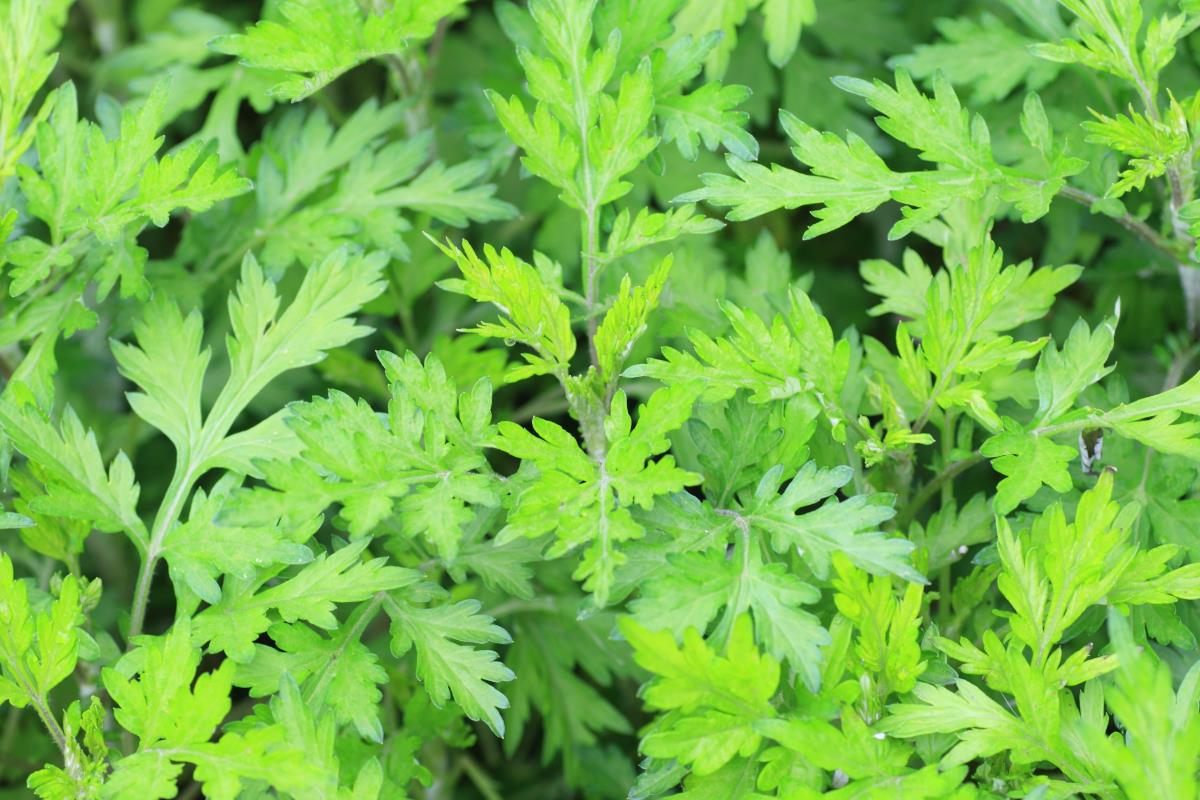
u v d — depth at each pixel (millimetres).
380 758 986
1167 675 859
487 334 930
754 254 1032
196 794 1070
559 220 1136
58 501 955
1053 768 962
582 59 966
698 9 1046
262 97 1112
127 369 978
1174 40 967
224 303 1157
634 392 1069
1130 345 1096
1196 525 956
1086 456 954
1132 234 1086
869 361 995
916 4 1191
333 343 974
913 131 956
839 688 900
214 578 938
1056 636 912
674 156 1149
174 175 974
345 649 939
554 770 1126
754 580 906
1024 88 1069
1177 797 859
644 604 902
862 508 914
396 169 1046
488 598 1061
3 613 924
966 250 997
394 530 970
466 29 1228
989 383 987
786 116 958
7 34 992
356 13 983
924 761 919
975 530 966
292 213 1048
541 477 920
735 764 908
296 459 923
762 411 942
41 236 1120
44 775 925
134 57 1142
